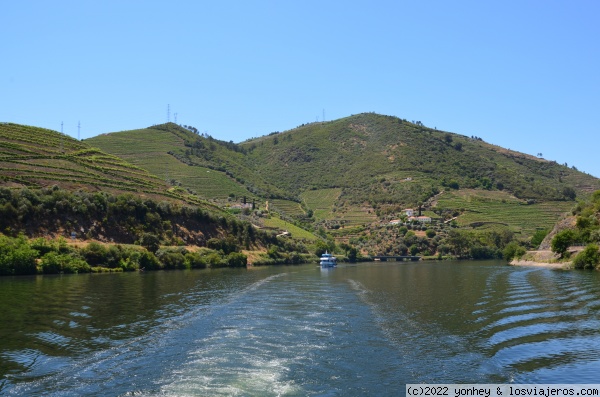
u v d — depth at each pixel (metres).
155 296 53.94
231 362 26.64
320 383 23.44
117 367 25.53
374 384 23.39
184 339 32.06
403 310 44.16
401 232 197.00
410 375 24.77
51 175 119.56
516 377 24.31
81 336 32.69
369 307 46.06
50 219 99.06
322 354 28.55
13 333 33.25
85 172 131.50
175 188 154.75
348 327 36.31
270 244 147.75
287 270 108.69
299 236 170.12
